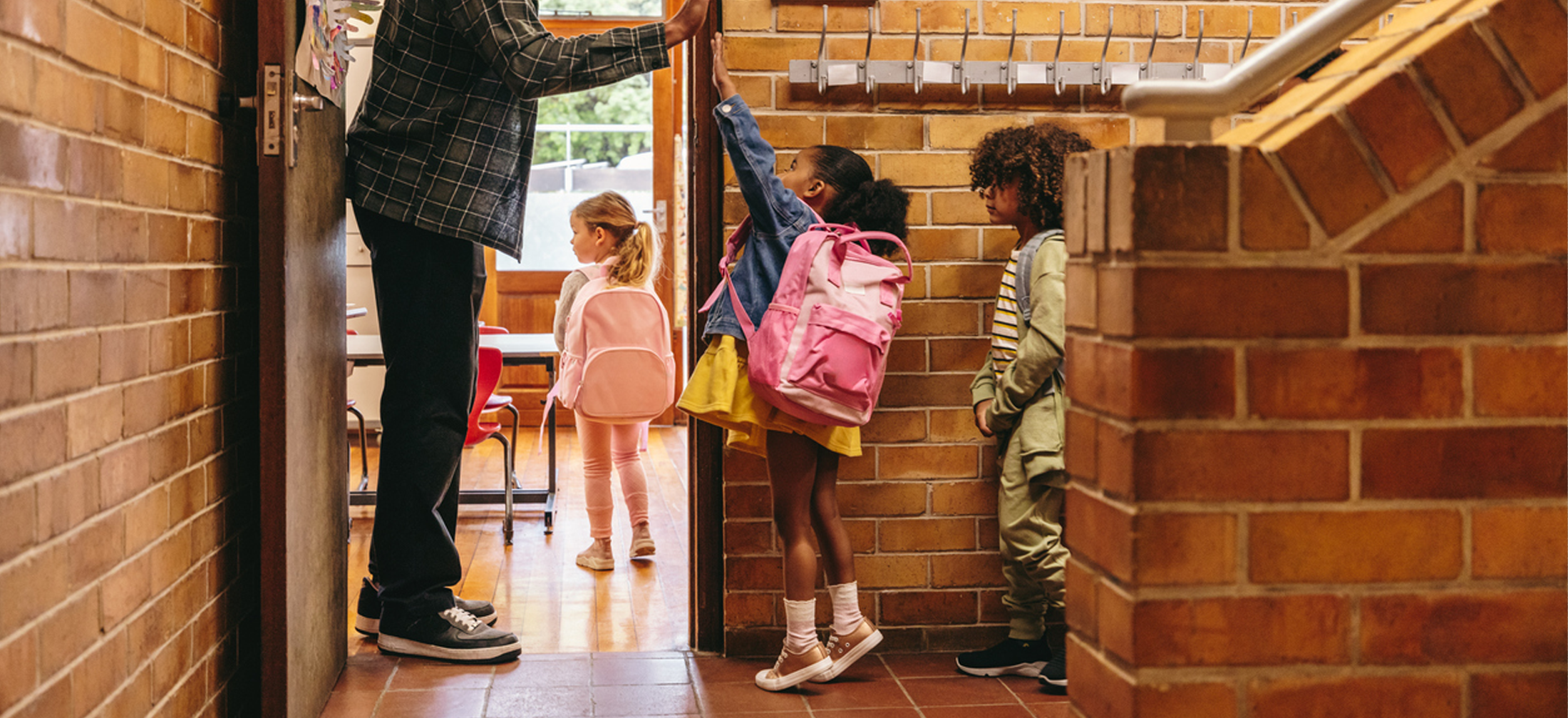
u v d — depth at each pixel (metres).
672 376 3.61
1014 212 2.54
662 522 4.41
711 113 2.71
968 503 2.75
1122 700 1.18
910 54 2.69
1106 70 2.70
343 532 2.53
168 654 1.68
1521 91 1.16
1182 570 1.15
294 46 1.94
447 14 2.45
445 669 2.60
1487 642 1.18
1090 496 1.25
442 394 2.62
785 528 2.47
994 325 2.61
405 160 2.49
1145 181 1.12
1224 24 2.77
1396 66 1.16
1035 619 2.60
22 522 1.20
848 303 2.32
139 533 1.55
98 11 1.40
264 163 1.87
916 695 2.45
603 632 2.94
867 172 2.58
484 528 4.31
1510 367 1.17
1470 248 1.16
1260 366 1.15
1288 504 1.16
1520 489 1.18
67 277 1.31
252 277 2.15
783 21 2.66
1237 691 1.16
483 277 2.80
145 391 1.58
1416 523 1.17
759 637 2.72
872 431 2.73
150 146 1.59
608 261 3.61
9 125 1.16
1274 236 1.14
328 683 2.36
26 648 1.21
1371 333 1.16
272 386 1.89
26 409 1.21
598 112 6.70
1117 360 1.17
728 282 2.45
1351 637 1.17
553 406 4.30
